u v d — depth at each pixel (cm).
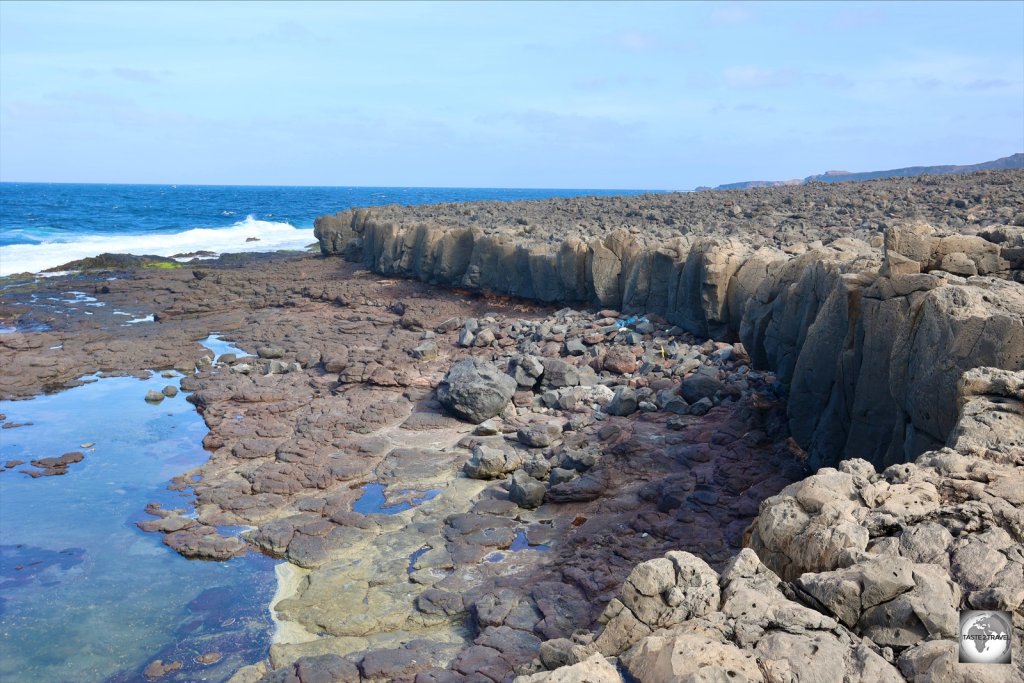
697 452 1446
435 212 4503
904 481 723
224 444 1728
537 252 2809
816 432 1309
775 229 2838
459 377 1867
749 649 537
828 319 1324
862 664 515
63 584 1155
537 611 1015
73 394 2156
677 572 611
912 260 1146
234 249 5628
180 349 2588
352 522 1316
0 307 3225
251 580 1164
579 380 1966
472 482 1484
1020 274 1193
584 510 1320
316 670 916
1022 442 761
